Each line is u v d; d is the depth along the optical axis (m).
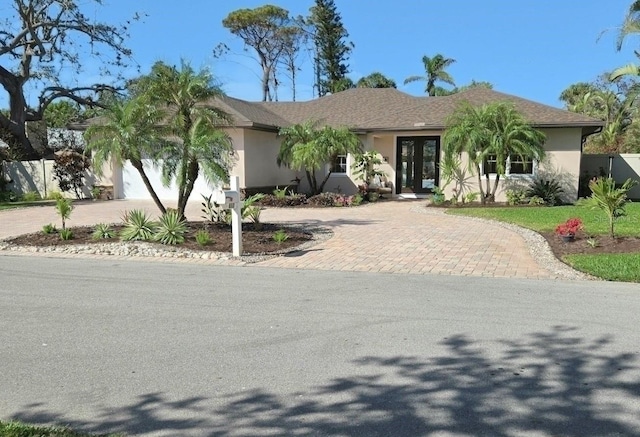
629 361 4.11
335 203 17.25
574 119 17.56
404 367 4.05
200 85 10.77
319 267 7.96
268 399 3.53
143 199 19.94
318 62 49.38
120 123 10.33
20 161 22.09
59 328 5.07
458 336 4.73
